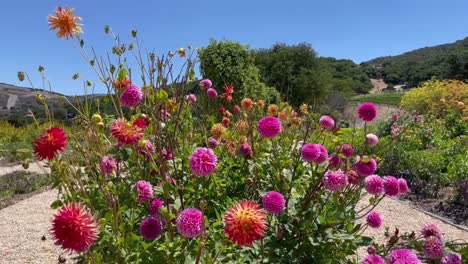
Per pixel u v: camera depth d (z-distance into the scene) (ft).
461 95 48.62
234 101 27.68
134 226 8.18
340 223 8.34
